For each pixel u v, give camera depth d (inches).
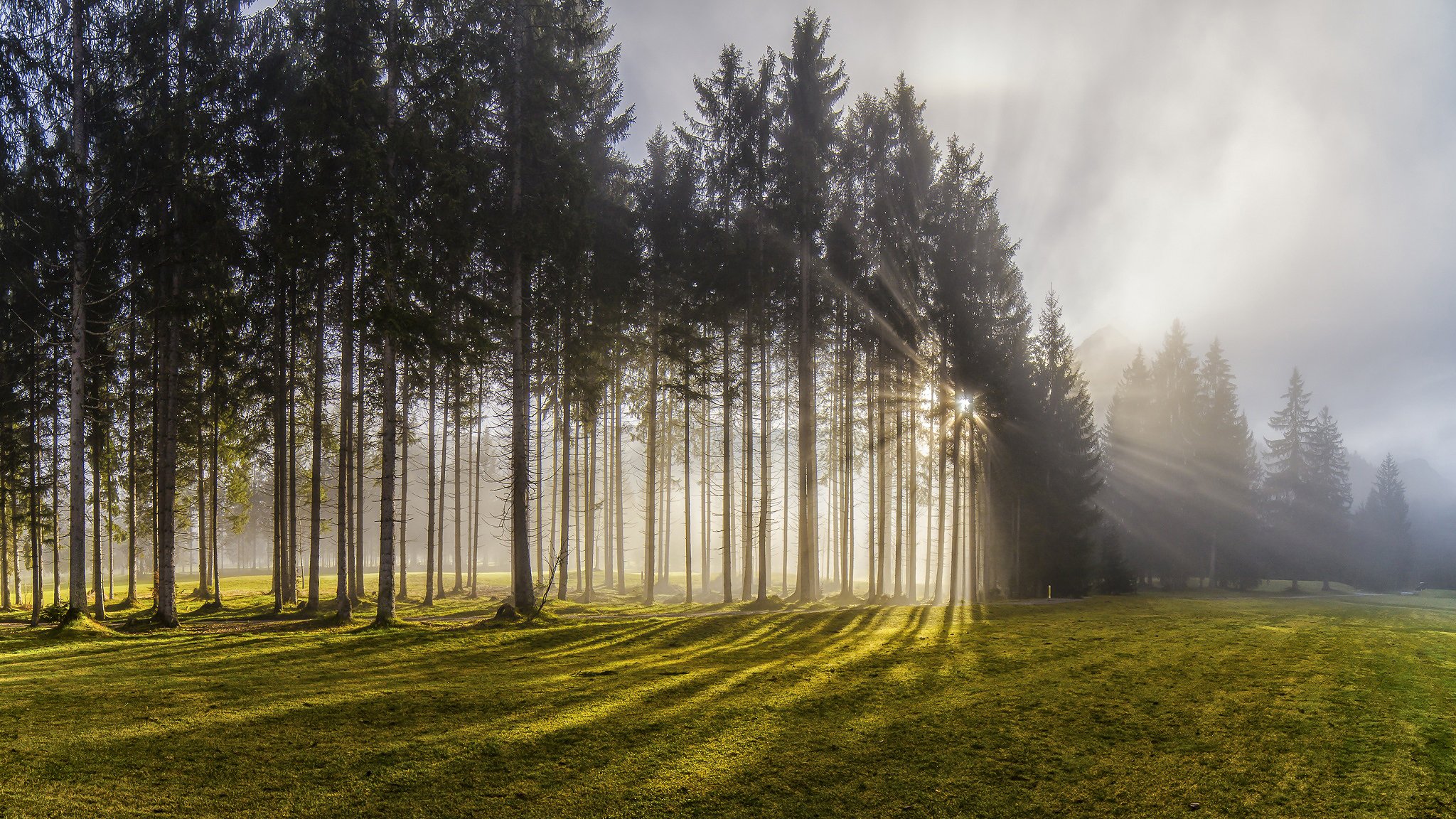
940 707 434.9
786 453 1547.7
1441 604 1418.6
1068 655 619.2
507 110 845.2
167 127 721.6
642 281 1146.7
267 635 689.6
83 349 725.9
